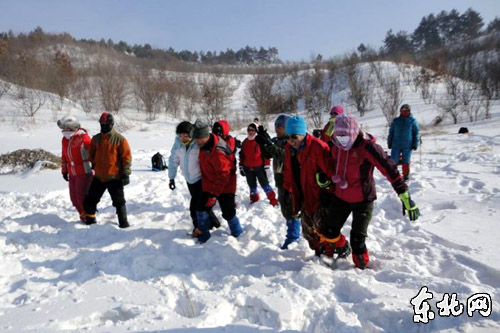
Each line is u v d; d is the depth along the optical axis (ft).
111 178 18.94
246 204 23.89
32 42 196.13
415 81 136.15
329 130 17.31
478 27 321.32
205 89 137.49
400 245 15.65
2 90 112.37
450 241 15.21
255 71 222.69
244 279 12.71
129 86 140.97
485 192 22.39
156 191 28.19
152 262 14.29
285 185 14.94
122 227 19.35
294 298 11.10
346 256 14.43
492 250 14.17
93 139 19.17
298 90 153.07
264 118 114.83
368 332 9.56
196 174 17.63
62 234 18.54
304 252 15.19
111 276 12.96
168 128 98.37
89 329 9.54
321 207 14.02
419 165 34.81
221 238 16.84
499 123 70.85
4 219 21.13
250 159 22.41
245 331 9.39
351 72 147.33
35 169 36.63
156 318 10.06
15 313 10.52
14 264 14.49
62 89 120.88
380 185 26.68
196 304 10.94
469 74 138.00
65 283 12.90
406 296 10.83
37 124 87.86
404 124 27.71
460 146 47.91
